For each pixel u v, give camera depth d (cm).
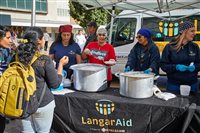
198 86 283
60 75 231
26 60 210
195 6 421
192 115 227
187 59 269
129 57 309
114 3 395
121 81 260
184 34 265
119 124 250
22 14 2150
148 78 249
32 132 223
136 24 625
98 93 273
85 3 453
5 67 262
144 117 239
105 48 323
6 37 273
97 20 1359
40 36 221
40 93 213
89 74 269
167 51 278
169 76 284
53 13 2475
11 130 279
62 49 322
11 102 203
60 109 266
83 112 260
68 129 267
